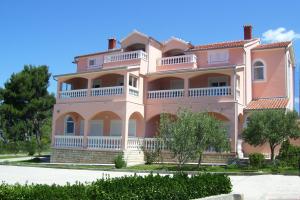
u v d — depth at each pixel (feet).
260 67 105.50
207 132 75.72
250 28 113.70
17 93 167.84
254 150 95.86
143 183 32.94
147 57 107.96
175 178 36.96
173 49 114.11
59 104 108.17
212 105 91.91
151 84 106.22
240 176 67.51
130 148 94.99
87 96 103.50
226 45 104.94
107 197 28.40
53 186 29.01
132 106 98.27
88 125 101.60
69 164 93.97
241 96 95.91
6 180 59.72
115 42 131.34
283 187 53.06
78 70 126.82
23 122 167.53
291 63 117.50
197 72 95.35
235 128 87.92
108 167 85.20
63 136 104.01
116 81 112.98
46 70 177.88
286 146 82.23
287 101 96.84
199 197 35.60
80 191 27.78
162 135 78.07
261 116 79.51
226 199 36.35
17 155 144.25
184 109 82.53
